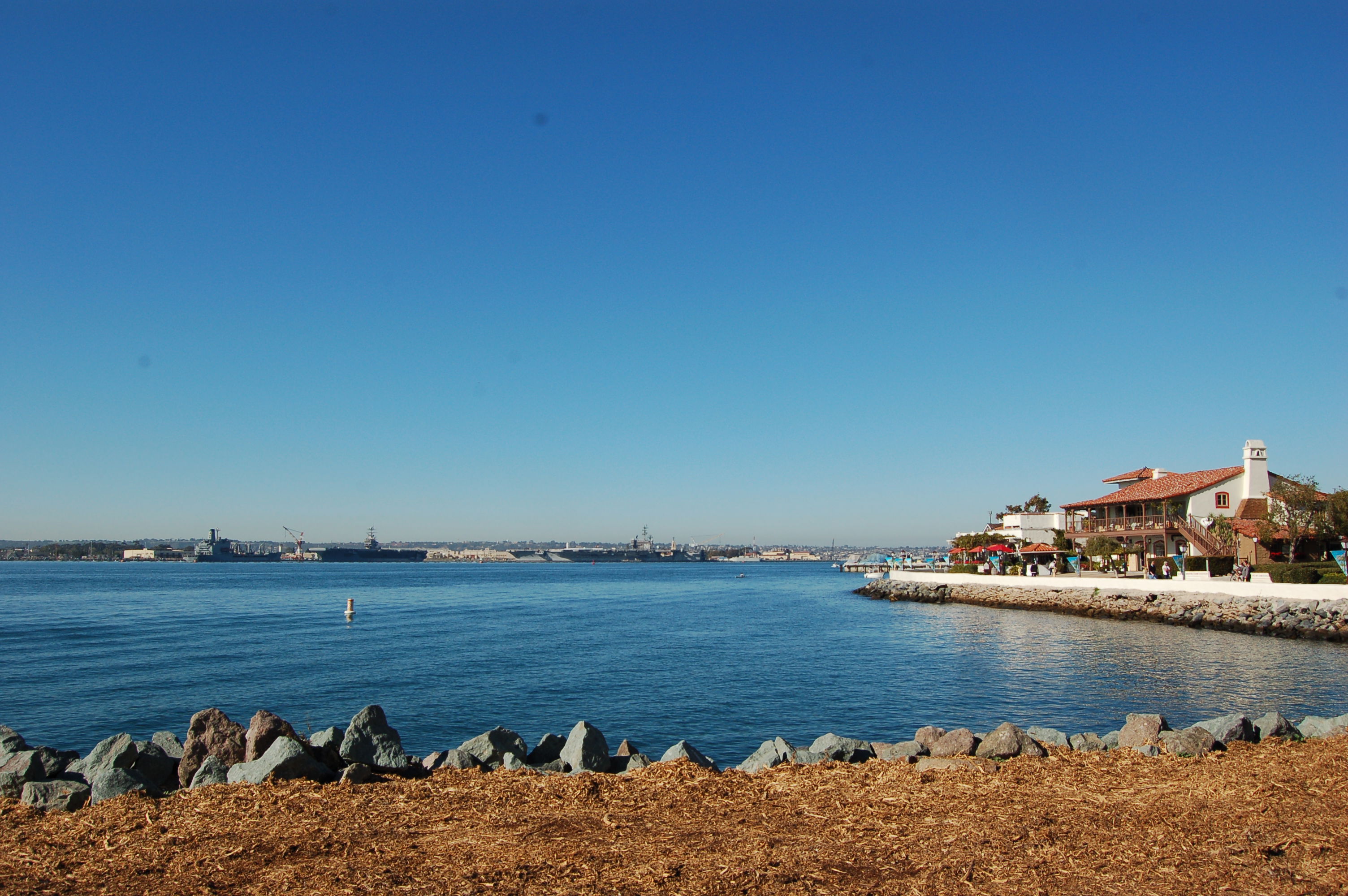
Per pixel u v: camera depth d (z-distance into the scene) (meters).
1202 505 76.56
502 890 8.06
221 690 35.41
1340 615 49.00
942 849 9.08
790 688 34.81
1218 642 47.12
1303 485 68.88
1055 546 98.25
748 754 24.25
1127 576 78.25
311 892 8.08
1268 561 68.44
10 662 44.88
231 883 8.35
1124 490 89.31
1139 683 34.16
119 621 72.56
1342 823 9.65
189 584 164.50
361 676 39.16
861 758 15.23
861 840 9.48
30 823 10.52
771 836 9.66
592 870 8.54
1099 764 13.05
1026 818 10.11
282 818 10.43
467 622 71.38
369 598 114.69
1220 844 8.99
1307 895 7.68
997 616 68.88
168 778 13.35
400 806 11.02
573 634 59.41
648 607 92.75
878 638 54.34
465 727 28.09
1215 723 15.34
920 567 146.38
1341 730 16.30
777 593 126.56
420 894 7.99
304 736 14.75
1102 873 8.30
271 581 183.38
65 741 26.97
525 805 11.05
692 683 36.41
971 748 15.22
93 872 8.72
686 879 8.27
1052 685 34.09
